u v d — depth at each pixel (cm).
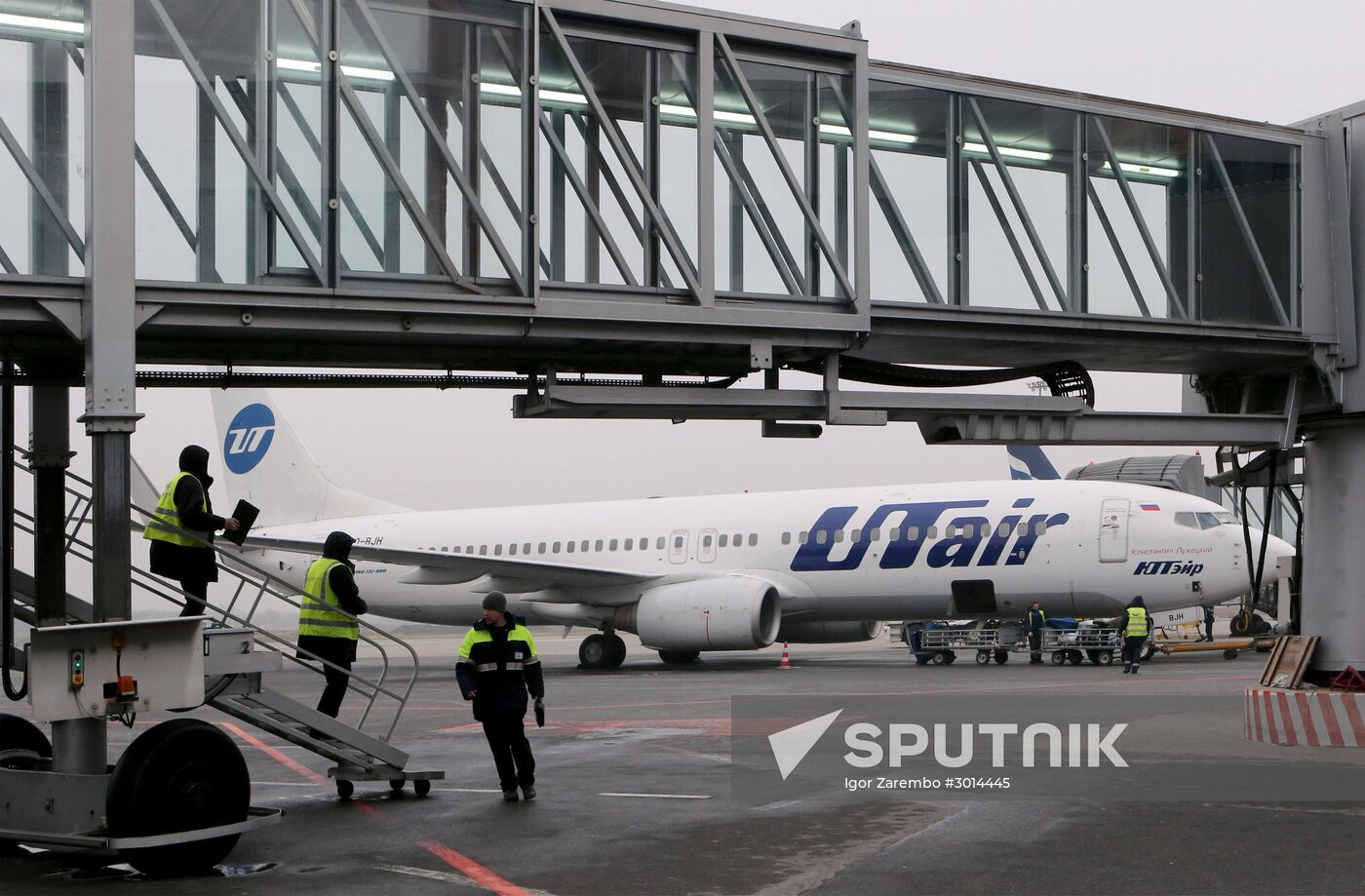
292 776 2005
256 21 1515
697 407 1778
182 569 1528
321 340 1691
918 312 1892
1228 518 4241
